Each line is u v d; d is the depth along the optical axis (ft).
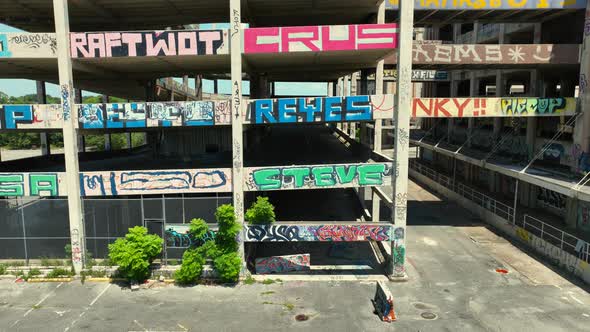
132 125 75.72
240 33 72.33
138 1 84.99
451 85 156.87
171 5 87.97
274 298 68.80
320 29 72.33
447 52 100.01
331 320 61.72
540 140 111.65
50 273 76.28
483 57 99.40
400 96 72.33
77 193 76.18
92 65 86.33
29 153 247.09
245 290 71.77
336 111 74.33
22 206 78.64
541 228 96.07
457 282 75.05
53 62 82.17
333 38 72.59
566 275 77.77
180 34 73.20
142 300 68.13
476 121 148.46
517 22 113.70
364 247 92.94
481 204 119.96
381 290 63.57
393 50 76.69
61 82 73.56
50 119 75.31
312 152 113.09
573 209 95.30
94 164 100.12
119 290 71.61
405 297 69.21
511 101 96.43
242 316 62.85
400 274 75.97
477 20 113.09
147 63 84.74
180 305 66.39
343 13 96.99
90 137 280.72
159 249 74.64
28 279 74.95
